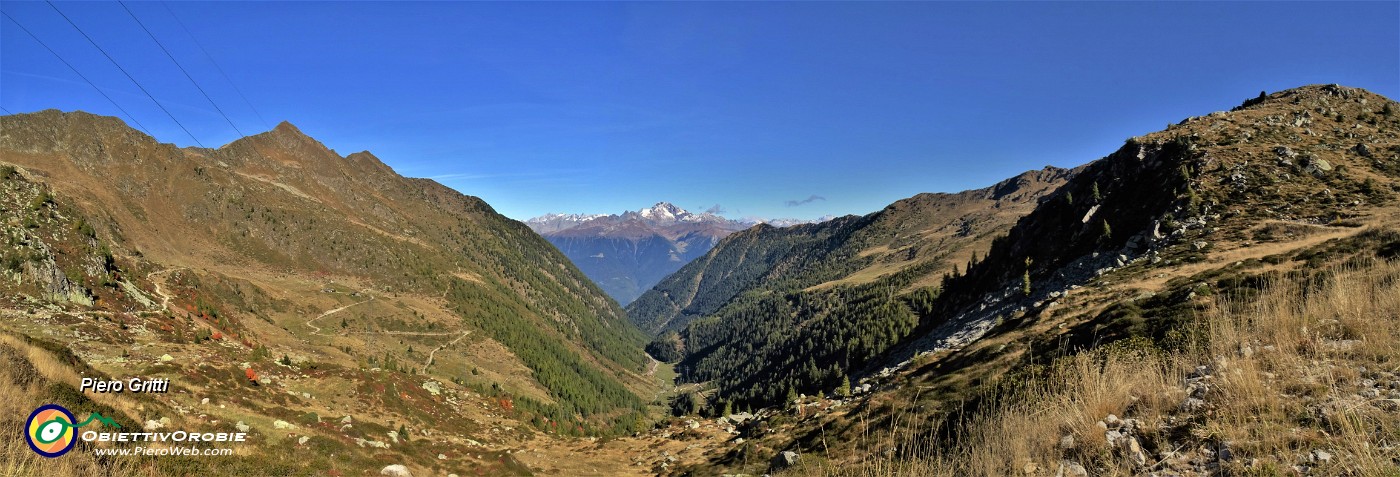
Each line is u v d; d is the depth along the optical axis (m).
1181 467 8.16
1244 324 13.78
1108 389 11.17
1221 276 38.81
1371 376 8.91
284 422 30.48
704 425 56.97
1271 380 9.70
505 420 84.88
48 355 20.59
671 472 39.69
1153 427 9.53
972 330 70.31
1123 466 8.76
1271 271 32.94
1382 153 77.50
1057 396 11.70
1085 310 43.84
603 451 51.81
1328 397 8.39
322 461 23.66
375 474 25.80
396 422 58.12
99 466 13.70
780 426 43.59
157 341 65.81
